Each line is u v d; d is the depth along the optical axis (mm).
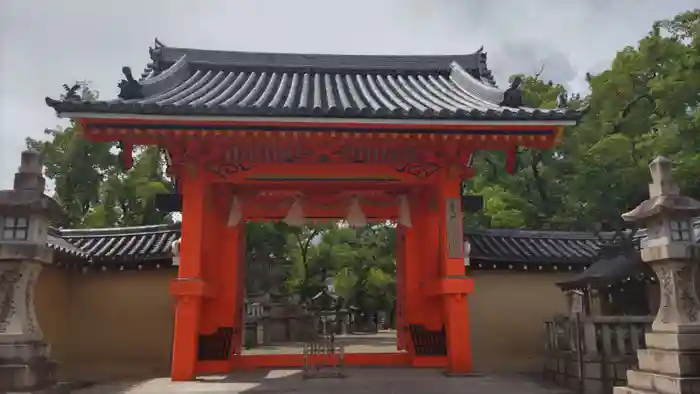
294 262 40906
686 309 6902
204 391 8961
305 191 13812
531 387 9352
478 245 15078
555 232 16047
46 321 13047
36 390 6977
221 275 13000
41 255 7383
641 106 23375
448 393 8789
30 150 7676
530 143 10391
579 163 22703
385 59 15453
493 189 24531
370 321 41500
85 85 21656
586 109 9852
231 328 12438
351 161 11492
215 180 11250
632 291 12352
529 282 15055
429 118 9500
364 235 42875
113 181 28422
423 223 13719
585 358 10461
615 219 20609
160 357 14203
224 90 12766
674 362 6641
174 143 10453
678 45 22156
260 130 9594
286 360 12922
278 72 15086
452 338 10766
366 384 9617
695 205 7031
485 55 15656
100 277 14578
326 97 12609
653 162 7551
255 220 14406
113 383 12609
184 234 10539
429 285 12539
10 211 7297
